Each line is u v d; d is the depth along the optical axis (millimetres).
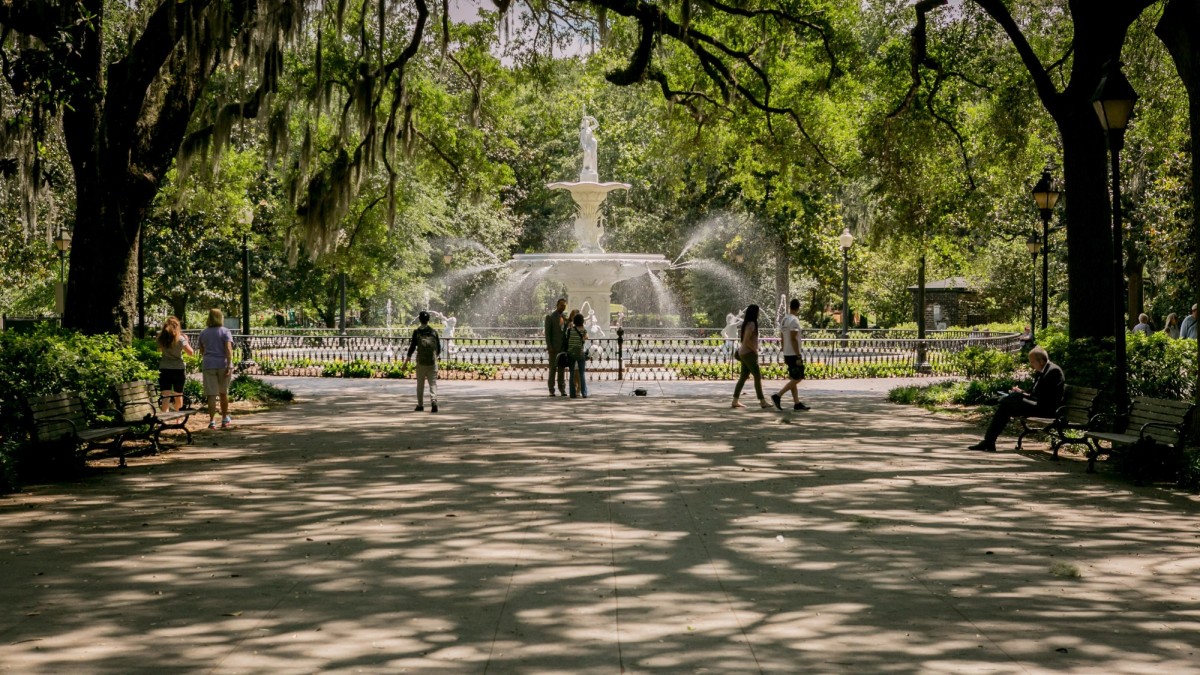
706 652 5426
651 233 53844
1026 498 10258
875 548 7941
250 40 17859
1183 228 31781
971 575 7121
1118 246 13430
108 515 9195
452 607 6242
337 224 20750
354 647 5480
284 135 19109
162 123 17594
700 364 29359
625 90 54969
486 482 11062
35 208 17844
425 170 27891
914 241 28719
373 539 8172
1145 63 22453
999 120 23562
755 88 24906
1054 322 47438
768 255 53219
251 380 22328
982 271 52281
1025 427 13945
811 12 23719
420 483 10992
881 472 11891
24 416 11328
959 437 15445
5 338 13203
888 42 26469
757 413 19031
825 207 45969
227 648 5461
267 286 48500
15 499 10023
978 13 23562
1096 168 17375
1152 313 46000
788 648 5496
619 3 19141
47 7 13820
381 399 21906
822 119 25734
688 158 30125
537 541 8109
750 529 8633
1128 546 8086
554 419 17828
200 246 44125
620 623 5930
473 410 19438
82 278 17156
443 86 28688
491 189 28469
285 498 10070
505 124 27922
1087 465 12602
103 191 17047
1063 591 6715
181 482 11070
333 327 55031
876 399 22312
